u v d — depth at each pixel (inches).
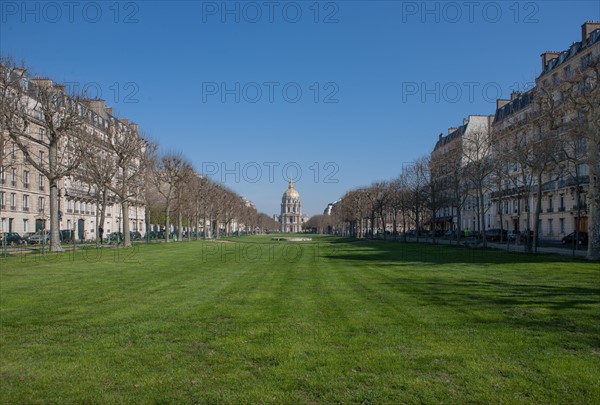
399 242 2669.8
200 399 292.7
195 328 462.6
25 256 1352.1
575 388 300.8
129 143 1963.6
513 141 1785.2
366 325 467.2
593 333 425.4
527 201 1524.4
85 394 301.1
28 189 2516.0
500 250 1648.6
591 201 1172.5
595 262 1108.5
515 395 292.8
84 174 1919.3
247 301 620.7
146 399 293.1
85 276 905.5
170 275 939.3
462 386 306.7
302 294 681.6
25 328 464.8
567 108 1286.9
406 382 313.0
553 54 2359.7
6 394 301.7
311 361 354.9
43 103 1467.8
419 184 2652.6
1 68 1332.4
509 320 481.1
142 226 4106.8
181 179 2691.9
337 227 6146.7
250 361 359.3
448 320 484.4
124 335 436.1
